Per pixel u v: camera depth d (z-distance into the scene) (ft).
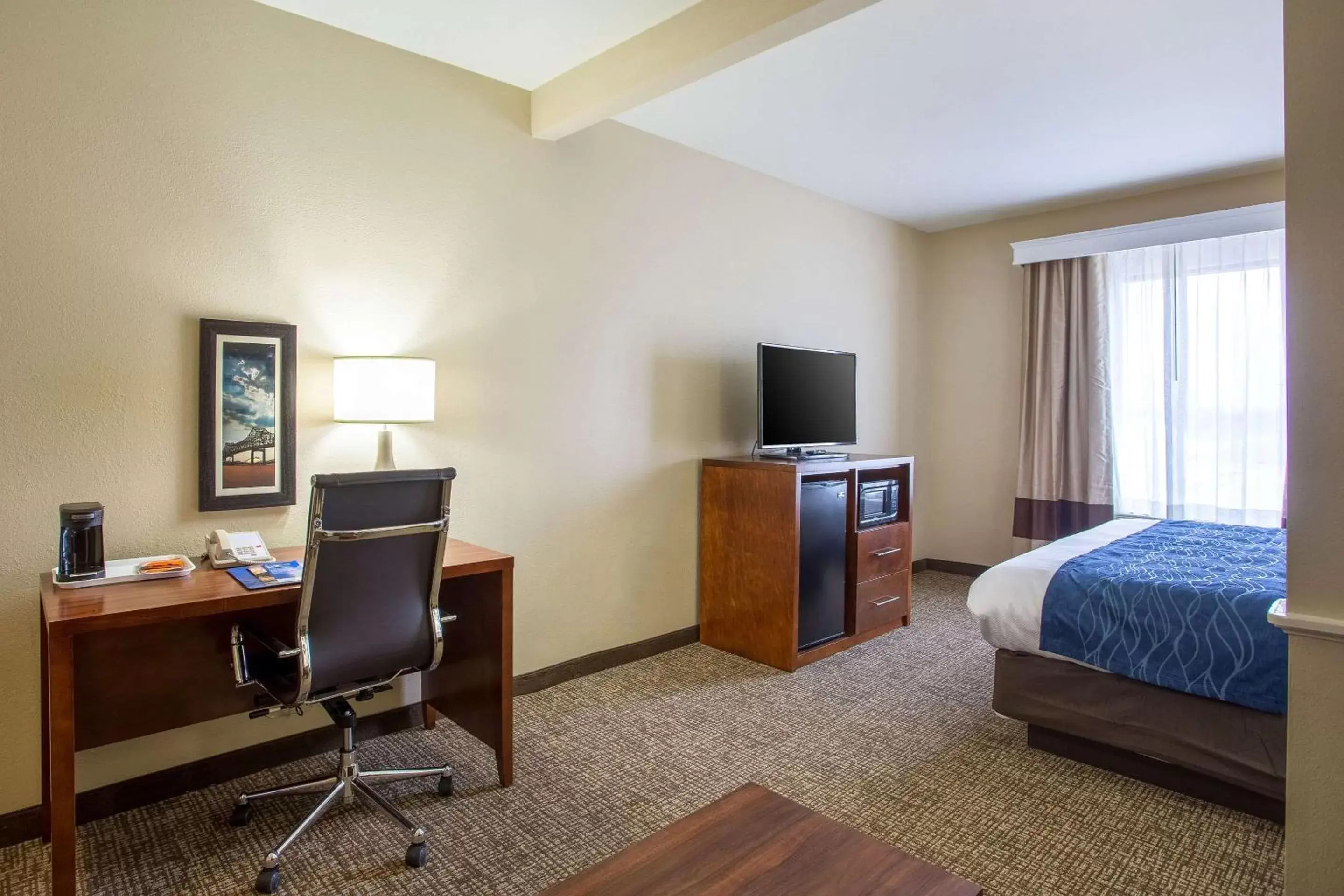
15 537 6.66
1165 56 8.89
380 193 8.70
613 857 4.33
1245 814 7.20
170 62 7.26
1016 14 7.98
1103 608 7.88
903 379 17.24
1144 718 7.64
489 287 9.70
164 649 7.17
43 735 6.72
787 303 14.08
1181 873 6.30
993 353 16.81
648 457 11.75
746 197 13.15
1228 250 13.42
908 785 7.80
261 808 7.36
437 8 7.89
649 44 8.32
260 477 7.89
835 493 12.07
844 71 9.34
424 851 6.44
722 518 12.19
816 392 13.29
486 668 7.90
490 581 7.82
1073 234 15.03
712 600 12.39
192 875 6.26
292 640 7.80
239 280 7.75
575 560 10.83
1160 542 10.13
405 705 9.21
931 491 17.98
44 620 6.30
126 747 7.30
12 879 6.21
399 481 6.38
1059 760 8.38
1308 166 4.66
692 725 9.30
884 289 16.53
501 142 9.75
